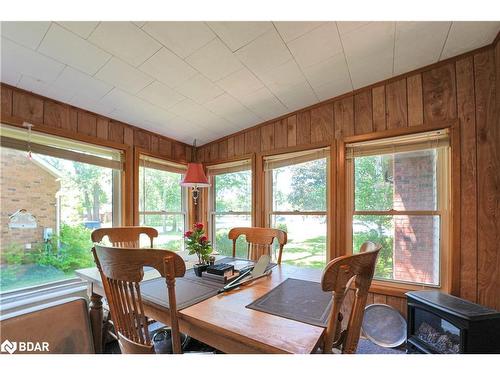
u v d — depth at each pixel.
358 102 2.31
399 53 1.83
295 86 2.17
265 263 1.59
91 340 1.40
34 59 1.54
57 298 1.92
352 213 2.37
